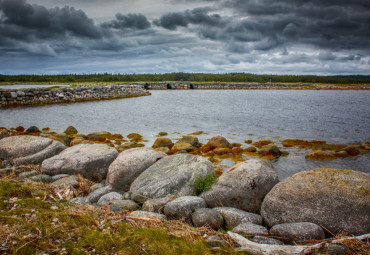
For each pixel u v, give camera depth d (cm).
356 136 1978
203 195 722
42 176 860
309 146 1656
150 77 16625
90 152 1001
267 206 616
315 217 554
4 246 425
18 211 537
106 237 473
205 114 3266
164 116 3089
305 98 6394
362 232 515
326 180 598
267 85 12762
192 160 851
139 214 579
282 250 436
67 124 2559
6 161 1016
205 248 449
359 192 554
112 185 850
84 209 597
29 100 4197
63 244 446
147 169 862
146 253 430
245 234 520
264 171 746
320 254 424
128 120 2791
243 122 2659
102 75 16375
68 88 5169
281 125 2480
